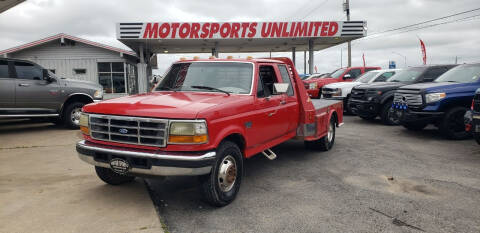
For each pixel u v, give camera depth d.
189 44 23.83
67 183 4.74
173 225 3.50
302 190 4.55
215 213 3.80
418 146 7.31
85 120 3.98
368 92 10.55
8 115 8.63
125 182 4.77
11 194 4.29
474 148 7.07
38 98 8.98
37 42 18.81
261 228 3.42
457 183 4.76
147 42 21.86
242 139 4.25
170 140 3.46
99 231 3.29
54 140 8.03
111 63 20.20
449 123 7.83
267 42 24.19
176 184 4.80
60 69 19.75
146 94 4.58
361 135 8.75
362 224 3.49
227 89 4.57
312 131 6.03
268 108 4.80
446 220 3.57
